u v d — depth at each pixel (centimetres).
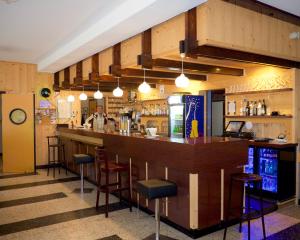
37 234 348
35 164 759
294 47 445
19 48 621
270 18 401
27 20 441
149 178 409
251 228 363
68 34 518
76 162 529
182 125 673
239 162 371
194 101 680
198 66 530
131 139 439
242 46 359
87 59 635
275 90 506
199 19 330
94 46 510
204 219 342
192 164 323
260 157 494
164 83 762
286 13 402
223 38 337
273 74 529
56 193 530
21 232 354
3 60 755
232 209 367
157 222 325
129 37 456
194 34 333
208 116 707
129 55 479
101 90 927
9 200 487
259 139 500
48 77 825
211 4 325
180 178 349
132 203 457
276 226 371
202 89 702
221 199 357
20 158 732
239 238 333
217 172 352
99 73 591
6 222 388
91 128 712
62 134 770
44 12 408
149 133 462
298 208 447
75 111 876
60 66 716
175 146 347
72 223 383
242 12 359
